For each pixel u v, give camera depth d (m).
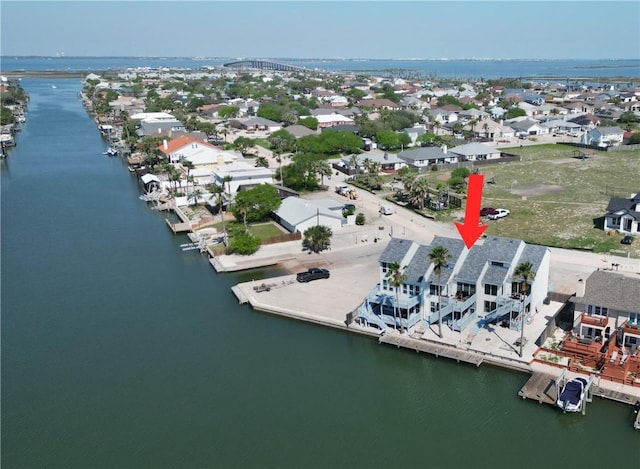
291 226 111.38
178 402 60.34
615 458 50.06
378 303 75.44
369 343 71.44
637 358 60.09
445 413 57.47
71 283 92.94
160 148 182.62
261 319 78.69
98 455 52.53
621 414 54.88
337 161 183.50
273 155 193.00
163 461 51.47
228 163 168.12
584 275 86.19
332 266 95.00
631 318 64.25
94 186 163.25
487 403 58.66
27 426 56.84
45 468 51.06
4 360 69.12
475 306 73.44
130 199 148.38
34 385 63.88
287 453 52.06
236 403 59.84
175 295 87.38
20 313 82.25
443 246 76.69
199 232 116.06
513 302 69.12
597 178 149.25
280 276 92.12
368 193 142.75
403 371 65.38
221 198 118.56
